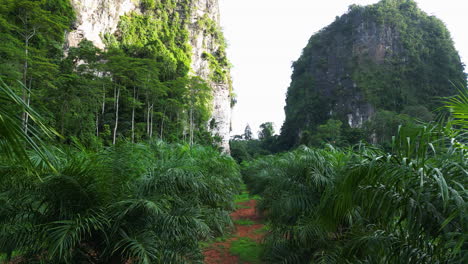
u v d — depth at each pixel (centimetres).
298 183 448
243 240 705
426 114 4225
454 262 165
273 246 491
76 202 314
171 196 394
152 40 4469
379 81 6806
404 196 188
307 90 7988
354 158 242
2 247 297
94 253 337
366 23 7581
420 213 170
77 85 2258
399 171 180
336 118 6944
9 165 255
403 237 214
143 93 3397
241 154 5784
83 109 2364
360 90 6831
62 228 270
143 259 277
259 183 830
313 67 8250
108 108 3259
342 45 7900
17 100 133
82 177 312
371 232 251
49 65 1806
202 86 3816
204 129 4847
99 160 333
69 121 2170
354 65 7288
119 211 317
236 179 917
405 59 7050
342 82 7356
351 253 256
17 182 283
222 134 5584
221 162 757
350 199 210
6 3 1606
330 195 249
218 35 6019
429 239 186
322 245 396
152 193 380
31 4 1655
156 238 321
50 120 1703
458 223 170
